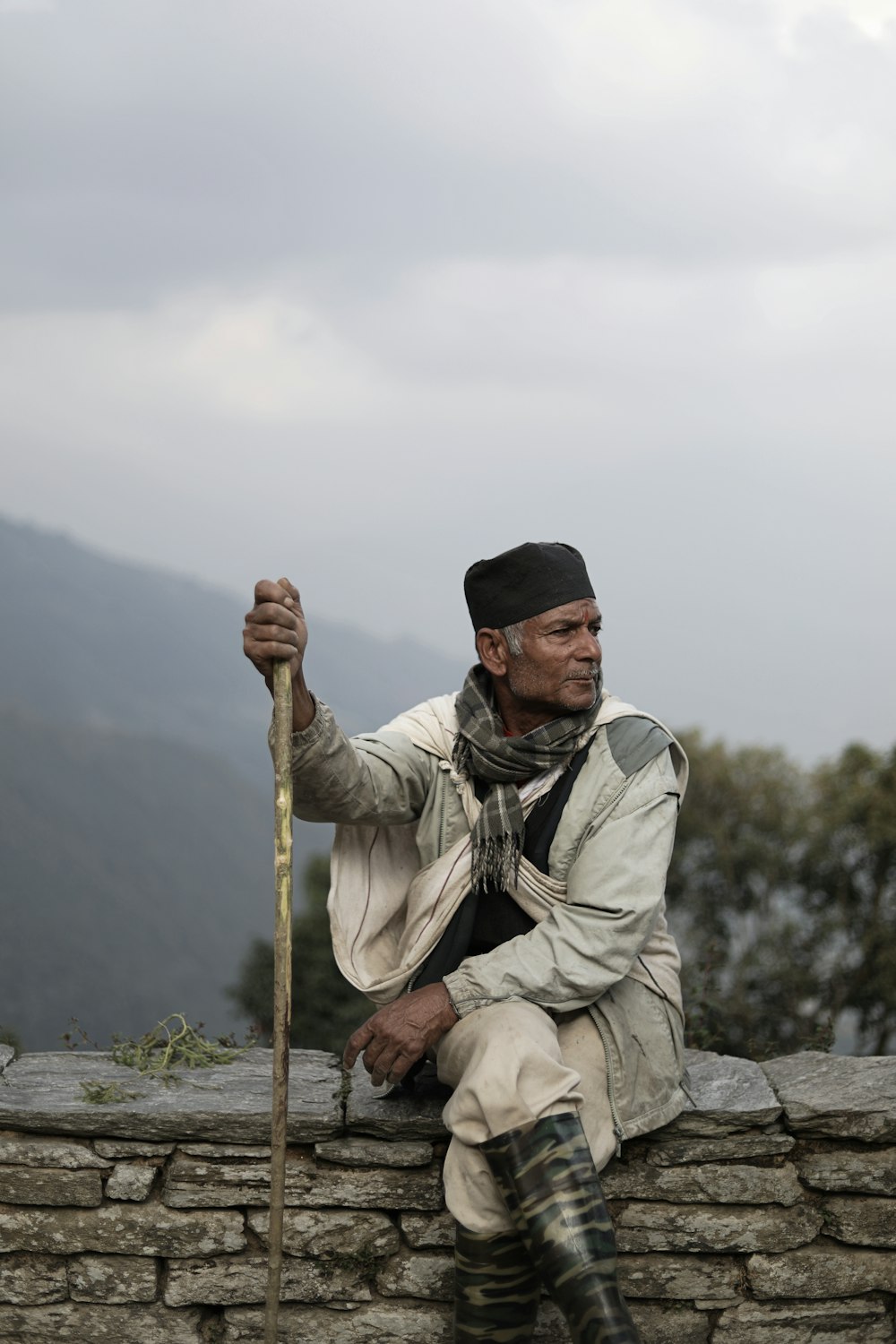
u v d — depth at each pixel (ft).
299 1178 10.62
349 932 10.91
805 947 72.38
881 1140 10.65
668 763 10.39
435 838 10.77
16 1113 10.68
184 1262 10.64
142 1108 10.73
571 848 10.24
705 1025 17.93
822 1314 10.63
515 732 10.71
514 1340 9.54
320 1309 10.68
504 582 10.30
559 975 9.68
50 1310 10.69
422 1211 10.64
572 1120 9.27
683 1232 10.60
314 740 9.95
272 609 9.48
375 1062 9.78
